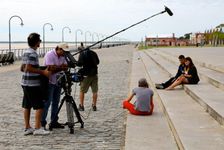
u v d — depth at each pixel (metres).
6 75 22.14
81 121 8.67
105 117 9.90
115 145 7.37
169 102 10.23
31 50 7.82
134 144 7.09
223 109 8.20
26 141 7.67
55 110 8.58
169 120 8.52
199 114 8.70
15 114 10.33
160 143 7.16
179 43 116.00
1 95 13.85
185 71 12.61
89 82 10.67
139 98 9.46
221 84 11.10
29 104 8.07
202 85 12.12
